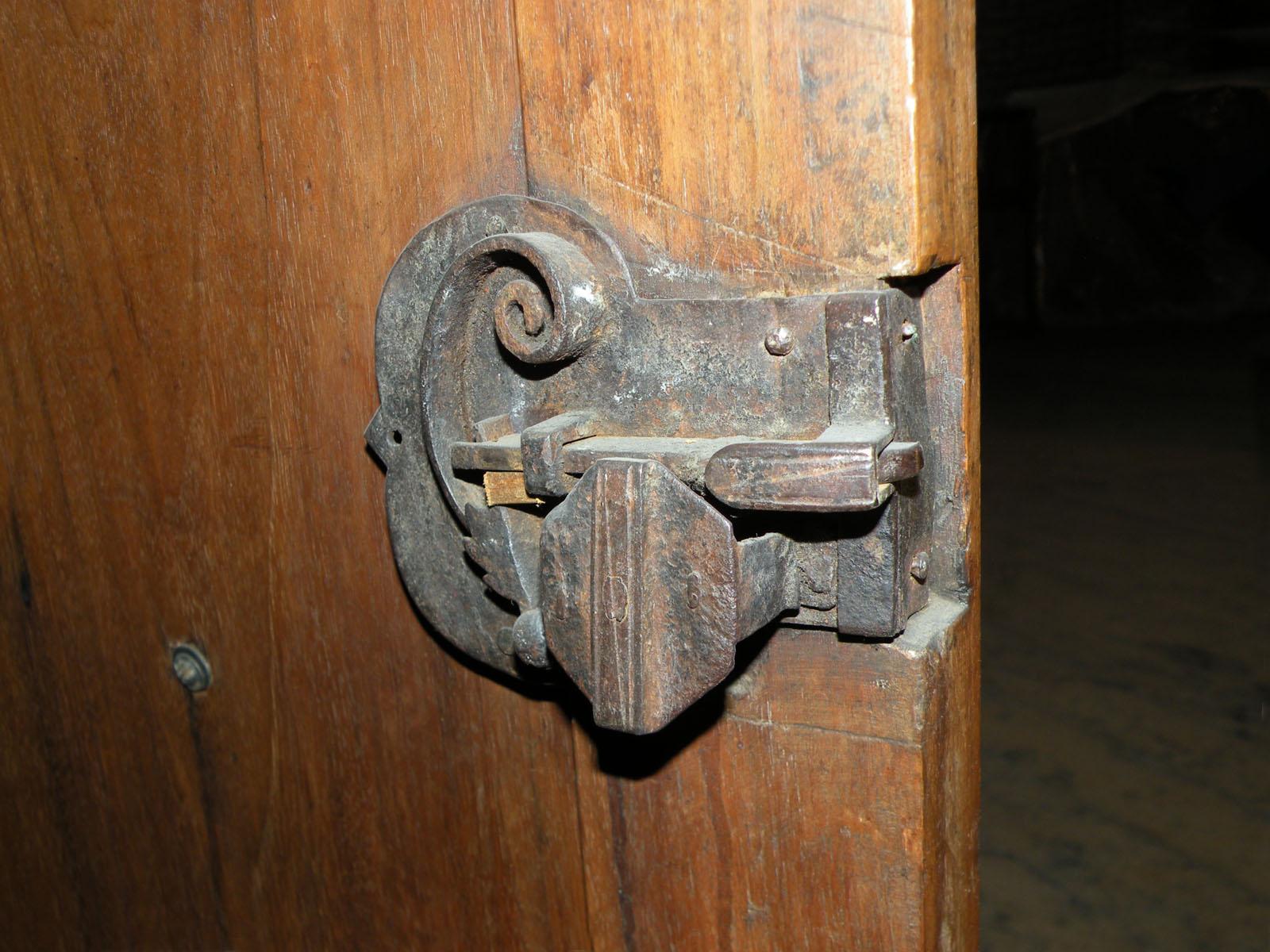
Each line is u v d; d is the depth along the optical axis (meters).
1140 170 5.08
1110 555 2.94
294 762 0.79
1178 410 4.06
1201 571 2.80
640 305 0.52
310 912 0.82
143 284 0.74
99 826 0.93
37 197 0.76
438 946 0.76
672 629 0.49
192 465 0.76
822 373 0.48
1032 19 6.11
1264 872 1.80
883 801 0.54
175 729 0.85
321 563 0.72
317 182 0.64
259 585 0.76
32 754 0.95
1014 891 1.81
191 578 0.79
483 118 0.57
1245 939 1.67
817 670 0.55
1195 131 4.89
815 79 0.47
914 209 0.46
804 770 0.57
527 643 0.55
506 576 0.57
